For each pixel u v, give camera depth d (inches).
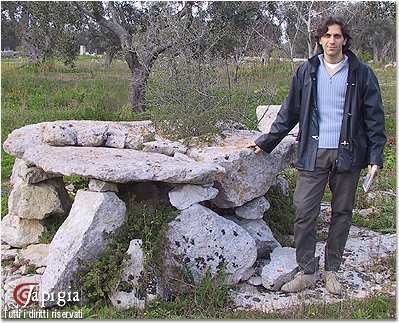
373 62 1311.5
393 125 475.2
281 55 652.1
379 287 193.6
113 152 210.2
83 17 643.5
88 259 179.0
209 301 175.9
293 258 200.8
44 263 203.8
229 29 541.3
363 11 655.1
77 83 746.8
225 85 257.3
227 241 188.1
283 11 643.5
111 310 171.9
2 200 279.4
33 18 668.1
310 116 185.6
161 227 182.2
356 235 241.3
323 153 184.2
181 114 229.1
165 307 174.1
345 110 181.3
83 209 183.9
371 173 181.8
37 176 222.5
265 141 199.3
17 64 1031.6
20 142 220.1
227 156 200.2
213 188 194.7
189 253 182.1
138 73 530.9
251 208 212.7
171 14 442.9
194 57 295.6
